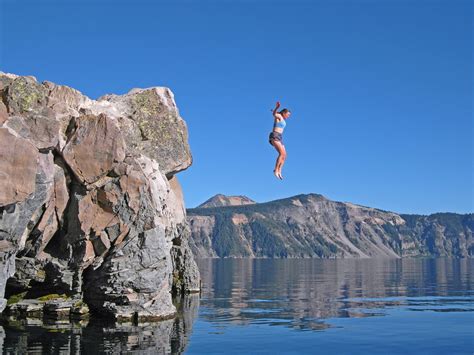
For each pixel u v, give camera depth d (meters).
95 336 24.19
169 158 36.53
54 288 30.92
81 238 28.41
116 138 27.73
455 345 24.03
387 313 36.28
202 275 105.44
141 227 29.30
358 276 101.50
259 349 22.59
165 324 28.97
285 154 19.50
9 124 22.56
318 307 40.28
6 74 25.47
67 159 27.25
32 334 24.30
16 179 21.92
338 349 22.86
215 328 28.36
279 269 149.75
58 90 30.23
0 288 23.61
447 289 62.03
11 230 23.05
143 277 29.23
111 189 28.36
